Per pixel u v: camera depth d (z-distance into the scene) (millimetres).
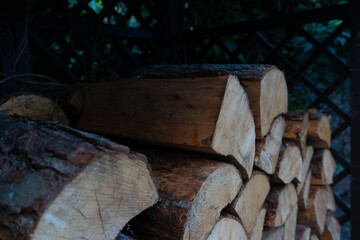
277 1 3113
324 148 1984
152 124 1076
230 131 965
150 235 864
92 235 627
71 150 618
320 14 2107
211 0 2943
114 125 1236
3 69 1812
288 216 1579
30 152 646
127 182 688
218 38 2719
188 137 951
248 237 1199
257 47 3086
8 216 547
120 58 2537
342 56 2971
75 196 578
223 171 966
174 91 1042
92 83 1457
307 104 3133
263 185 1264
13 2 1833
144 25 2703
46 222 535
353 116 1990
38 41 2021
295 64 3205
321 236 2088
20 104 1364
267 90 1126
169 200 866
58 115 1512
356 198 2023
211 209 918
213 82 950
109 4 2350
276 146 1311
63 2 2113
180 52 3002
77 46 2357
